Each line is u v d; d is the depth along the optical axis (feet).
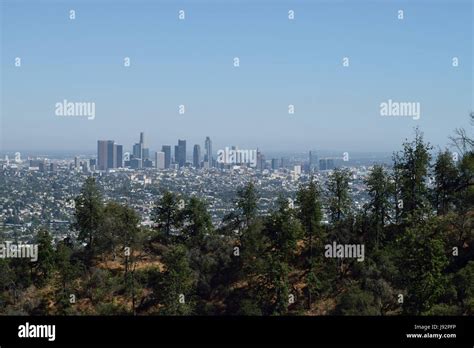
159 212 178.50
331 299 143.02
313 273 144.77
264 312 139.13
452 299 122.42
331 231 162.50
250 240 157.69
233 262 162.40
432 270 114.21
